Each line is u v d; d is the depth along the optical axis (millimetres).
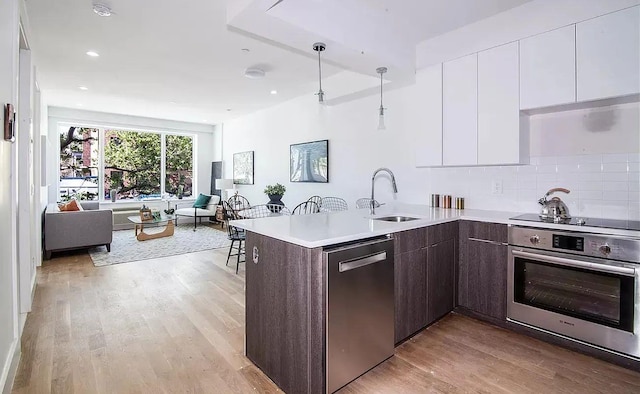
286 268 1840
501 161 2791
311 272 1702
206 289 3480
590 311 2176
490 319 2676
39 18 2893
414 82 3707
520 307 2479
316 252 1712
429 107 3266
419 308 2438
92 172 7262
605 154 2529
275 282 1925
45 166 4684
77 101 6027
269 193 5516
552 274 2330
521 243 2469
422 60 3309
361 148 4473
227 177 8109
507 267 2553
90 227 4898
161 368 2055
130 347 2301
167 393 1819
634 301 1991
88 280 3750
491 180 3184
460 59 3033
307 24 2340
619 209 2479
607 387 1866
